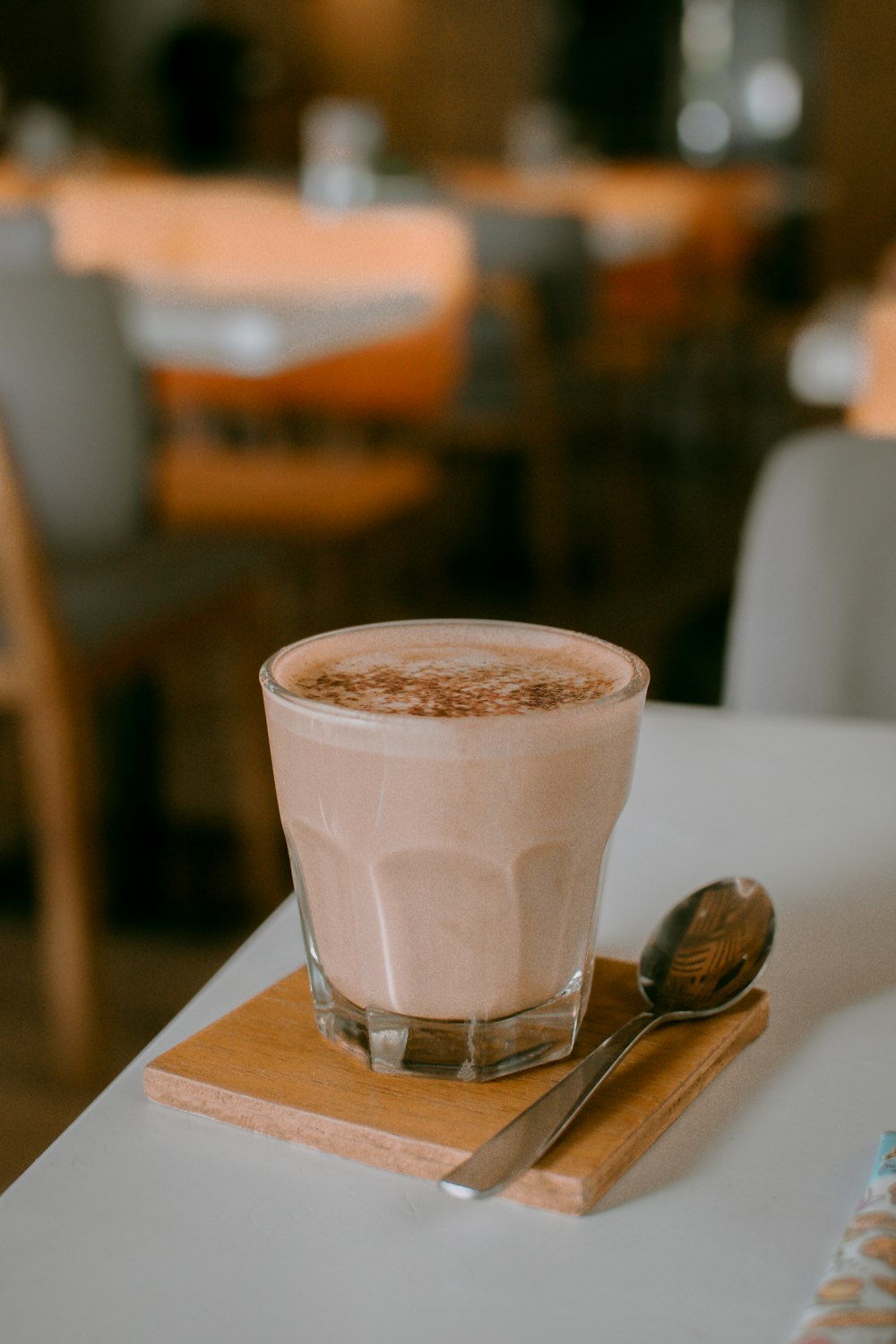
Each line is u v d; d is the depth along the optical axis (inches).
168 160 245.4
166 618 58.7
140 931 68.2
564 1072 17.6
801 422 183.9
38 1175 16.7
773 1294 15.4
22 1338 15.1
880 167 278.2
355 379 88.4
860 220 281.4
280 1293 15.4
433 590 121.5
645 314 160.1
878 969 19.9
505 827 16.9
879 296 94.7
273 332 71.2
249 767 66.7
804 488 36.1
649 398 187.5
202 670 106.7
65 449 60.6
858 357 61.6
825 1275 15.0
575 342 126.4
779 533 36.1
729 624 115.6
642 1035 17.9
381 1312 15.3
